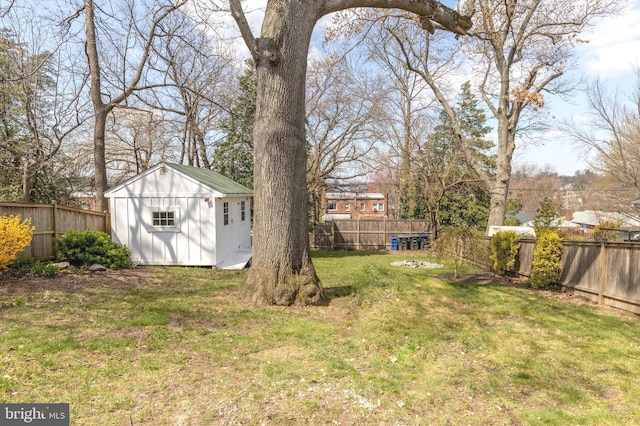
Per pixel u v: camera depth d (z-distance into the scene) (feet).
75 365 11.02
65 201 50.75
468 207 76.02
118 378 10.36
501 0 42.52
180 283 24.82
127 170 64.75
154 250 33.30
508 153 52.06
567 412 9.39
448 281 27.84
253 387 10.03
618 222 59.93
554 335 15.76
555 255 25.50
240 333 14.55
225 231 37.24
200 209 33.32
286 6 18.65
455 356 13.14
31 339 12.88
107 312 16.81
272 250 18.92
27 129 44.47
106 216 35.22
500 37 46.55
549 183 128.77
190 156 70.23
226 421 8.41
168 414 8.62
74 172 52.03
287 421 8.47
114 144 61.05
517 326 17.01
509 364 12.56
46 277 23.44
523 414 9.23
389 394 9.96
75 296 19.62
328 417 8.71
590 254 22.50
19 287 20.56
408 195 71.00
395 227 65.98
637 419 9.12
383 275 26.84
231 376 10.74
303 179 19.76
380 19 36.78
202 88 51.75
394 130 65.00
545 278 25.63
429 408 9.37
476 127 84.53
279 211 18.89
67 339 13.00
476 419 8.93
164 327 14.98
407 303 20.01
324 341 13.89
